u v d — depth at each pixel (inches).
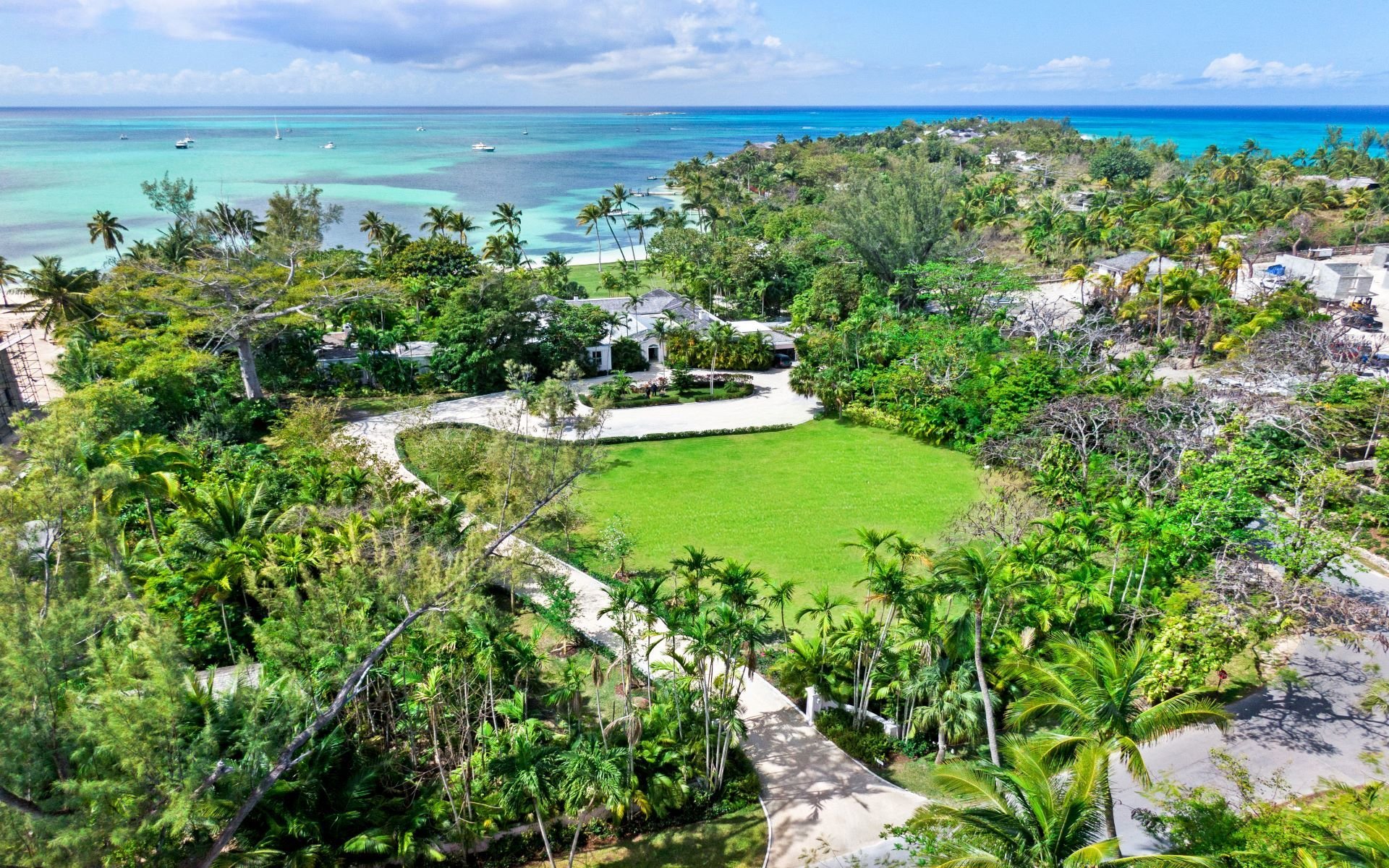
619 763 942.4
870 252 3415.4
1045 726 1027.9
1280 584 1161.4
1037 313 2687.0
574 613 1309.1
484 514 1339.8
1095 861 607.2
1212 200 4498.0
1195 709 749.9
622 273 4264.3
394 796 979.3
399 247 3878.0
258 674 1073.5
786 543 1640.0
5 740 682.8
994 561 1242.0
